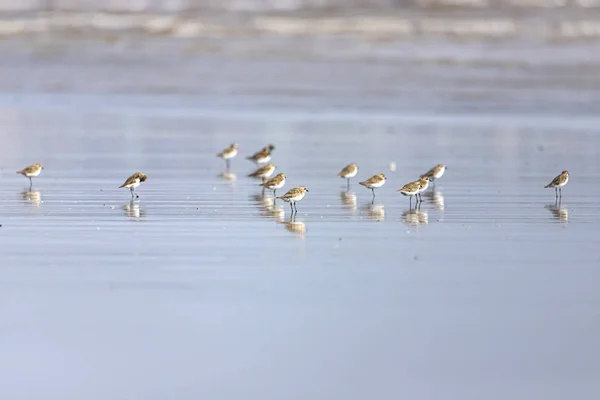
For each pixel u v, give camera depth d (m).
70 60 68.06
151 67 64.50
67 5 99.06
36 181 27.17
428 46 74.44
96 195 24.72
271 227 20.44
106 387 12.09
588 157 32.16
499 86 55.78
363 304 14.91
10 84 57.22
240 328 13.89
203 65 65.31
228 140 36.84
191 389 12.07
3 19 89.81
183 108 47.88
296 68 63.53
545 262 17.45
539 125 41.38
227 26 85.69
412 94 52.94
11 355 12.95
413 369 12.64
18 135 37.78
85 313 14.41
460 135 38.09
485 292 15.53
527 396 11.90
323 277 16.33
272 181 23.73
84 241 18.88
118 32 82.75
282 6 97.81
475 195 25.05
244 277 16.30
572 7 93.00
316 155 32.81
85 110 46.78
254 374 12.48
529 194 25.22
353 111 46.84
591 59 67.62
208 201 23.86
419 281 16.16
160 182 27.19
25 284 15.81
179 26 85.62
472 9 93.12
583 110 47.09
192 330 13.79
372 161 31.33
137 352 13.08
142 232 19.80
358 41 77.00
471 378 12.37
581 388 12.10
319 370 12.57
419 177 28.02
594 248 18.56
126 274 16.44
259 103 49.88
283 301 15.07
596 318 14.32
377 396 11.91
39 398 11.78
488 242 19.08
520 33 81.38
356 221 21.22
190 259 17.45
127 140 36.72
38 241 18.84
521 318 14.34
